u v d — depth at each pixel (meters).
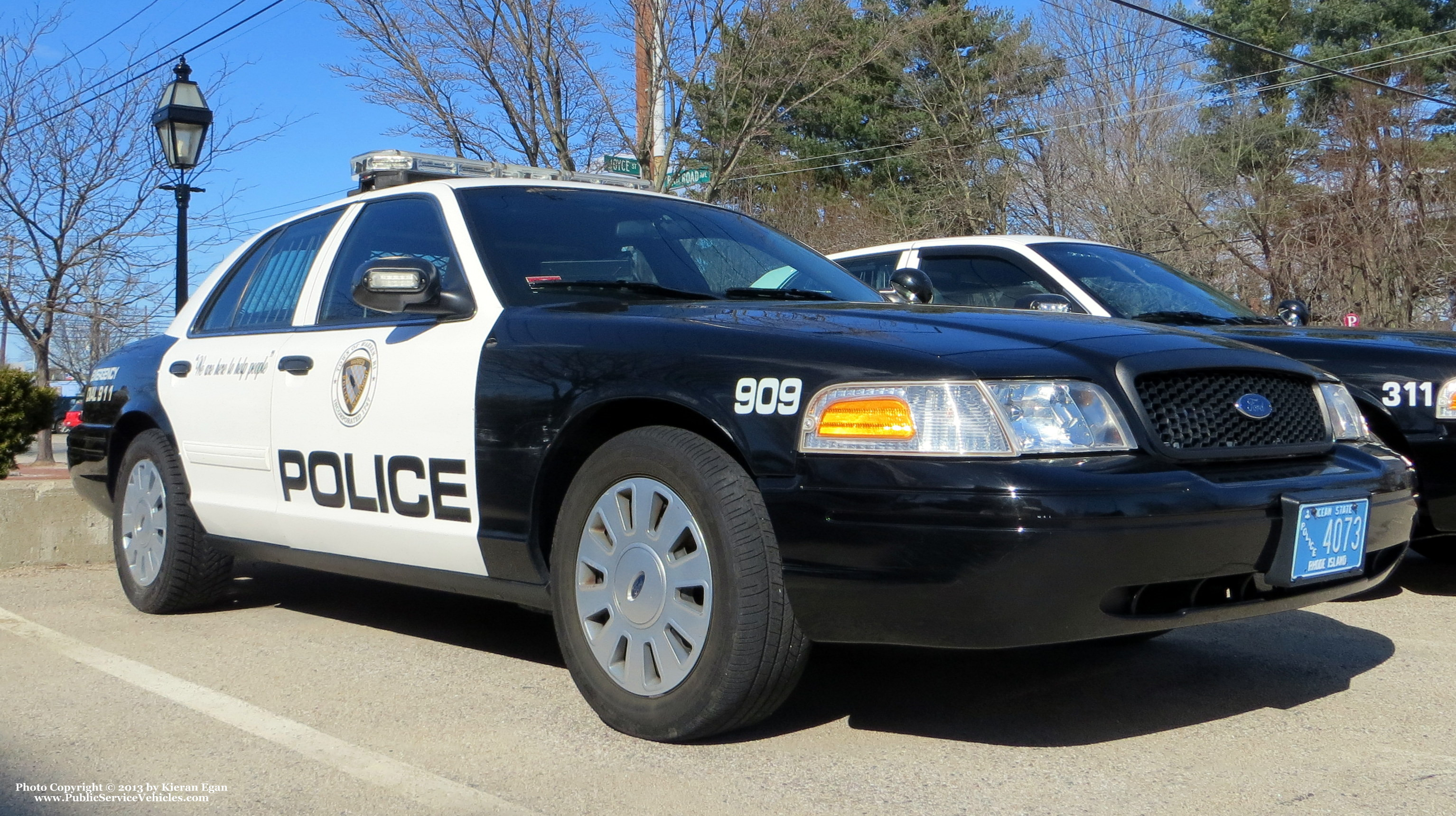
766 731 3.40
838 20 20.81
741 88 20.52
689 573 3.17
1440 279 20.17
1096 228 25.81
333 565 4.40
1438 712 3.61
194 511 4.96
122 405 5.36
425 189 4.48
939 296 6.99
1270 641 4.51
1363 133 20.53
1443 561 5.85
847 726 3.45
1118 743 3.31
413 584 4.12
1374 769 3.10
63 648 4.50
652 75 19.23
